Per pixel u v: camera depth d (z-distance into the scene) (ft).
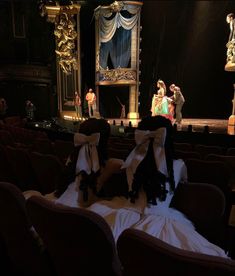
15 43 47.26
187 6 37.91
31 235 4.89
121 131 25.91
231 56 25.94
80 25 44.24
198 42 38.32
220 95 38.52
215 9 36.04
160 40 40.78
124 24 37.45
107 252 3.76
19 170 10.85
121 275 3.95
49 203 3.91
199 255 2.70
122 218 5.06
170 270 2.81
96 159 6.06
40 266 5.15
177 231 4.68
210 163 8.55
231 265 2.55
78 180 6.16
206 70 38.68
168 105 31.55
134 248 3.02
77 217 3.56
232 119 24.76
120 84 39.91
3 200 4.78
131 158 5.45
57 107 50.11
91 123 6.40
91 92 40.57
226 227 6.94
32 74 48.55
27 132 22.03
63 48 41.81
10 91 48.26
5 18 46.34
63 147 12.87
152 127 5.50
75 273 4.30
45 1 39.47
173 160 5.66
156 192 5.17
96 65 41.29
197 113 40.63
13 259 5.93
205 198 5.61
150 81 42.42
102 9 38.93
